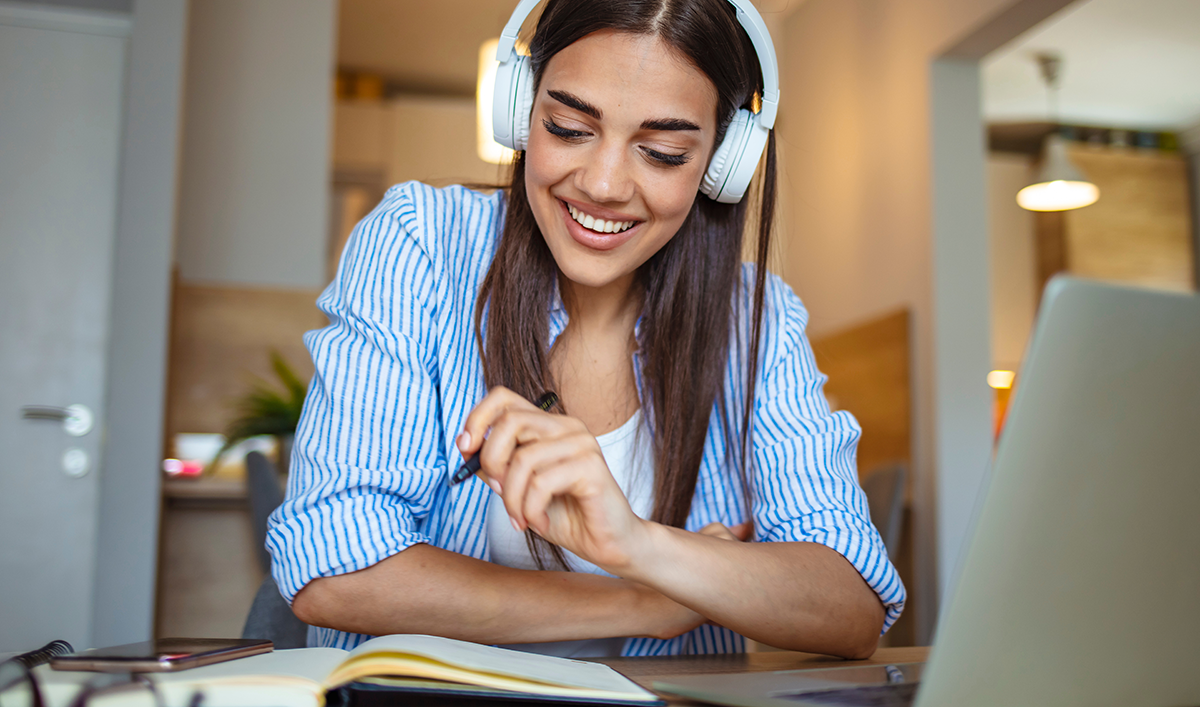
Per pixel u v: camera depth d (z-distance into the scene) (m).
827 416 1.08
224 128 3.47
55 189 2.89
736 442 1.08
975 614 0.49
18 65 2.90
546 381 1.00
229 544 3.03
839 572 0.87
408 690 0.54
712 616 0.78
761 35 0.87
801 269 4.88
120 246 2.70
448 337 0.98
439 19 5.23
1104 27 4.73
